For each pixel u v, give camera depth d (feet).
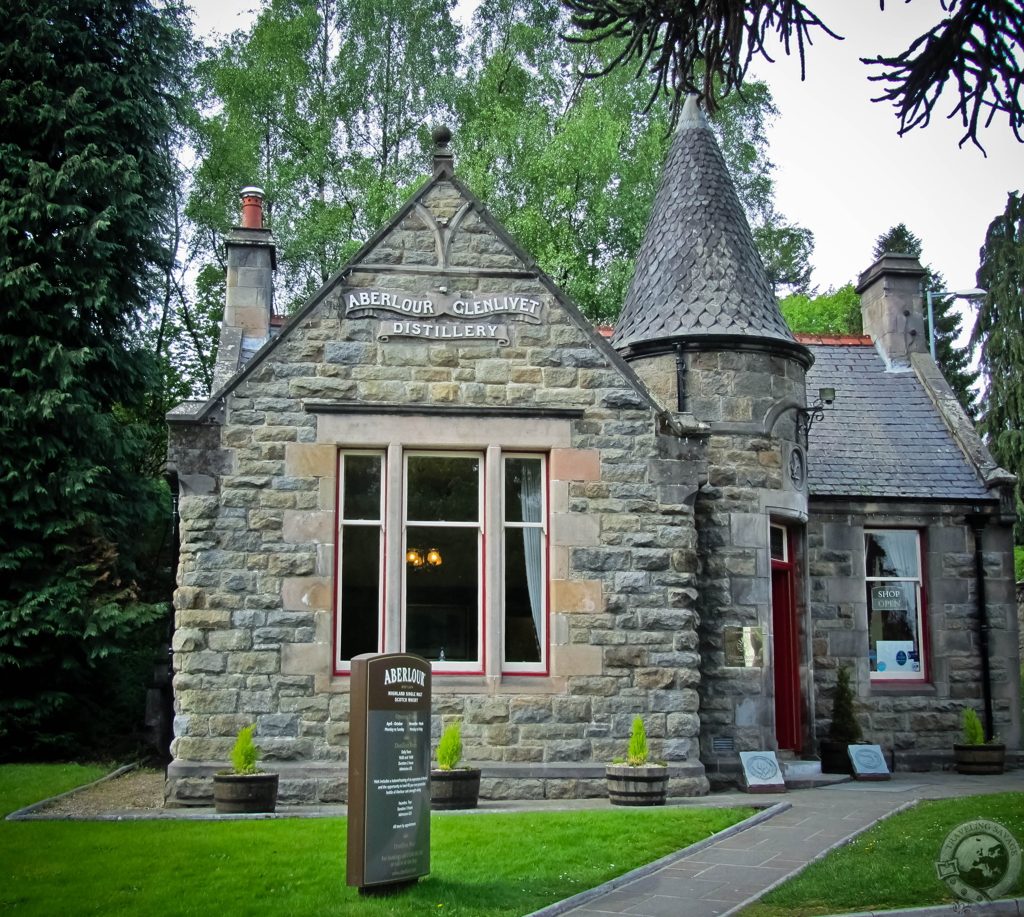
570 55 114.52
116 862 30.94
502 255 47.65
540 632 46.29
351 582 45.73
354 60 114.11
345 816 39.06
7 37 66.49
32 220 62.69
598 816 38.11
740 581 50.57
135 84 70.28
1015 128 29.14
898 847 32.53
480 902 27.43
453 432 46.37
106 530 63.21
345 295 46.60
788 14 29.48
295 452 45.44
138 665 67.36
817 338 70.79
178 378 101.30
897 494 60.95
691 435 47.32
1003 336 127.13
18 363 61.62
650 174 102.73
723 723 49.37
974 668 60.80
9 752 57.31
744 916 26.66
